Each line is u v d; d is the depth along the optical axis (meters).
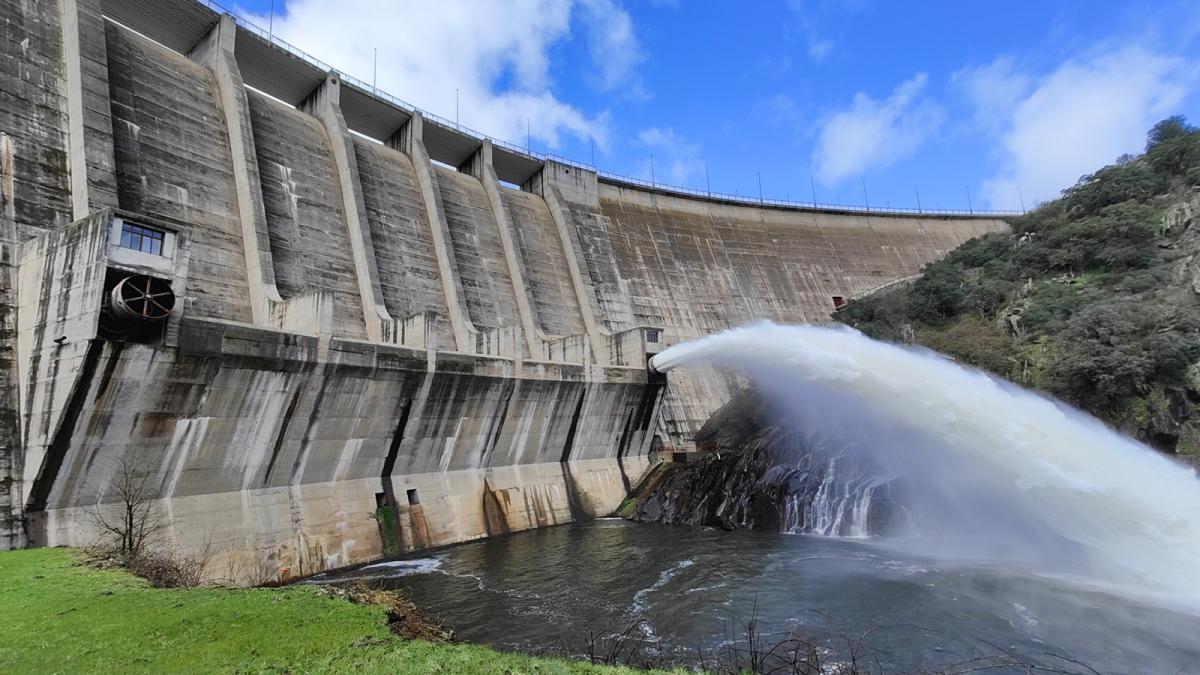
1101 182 50.22
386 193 38.62
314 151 35.91
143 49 30.44
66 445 17.03
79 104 23.84
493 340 32.78
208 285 26.84
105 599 12.51
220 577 19.69
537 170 52.59
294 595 13.64
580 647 15.29
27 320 18.69
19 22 24.67
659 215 59.34
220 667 9.47
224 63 32.66
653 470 38.53
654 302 51.56
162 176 27.47
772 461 34.44
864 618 17.16
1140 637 15.53
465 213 43.38
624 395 36.72
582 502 34.50
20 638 10.23
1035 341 38.34
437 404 27.22
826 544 27.52
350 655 10.20
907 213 76.38
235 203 29.75
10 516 16.61
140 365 17.73
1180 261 39.62
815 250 67.12
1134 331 33.38
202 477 20.23
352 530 24.19
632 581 21.62
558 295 45.62
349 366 23.41
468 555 25.75
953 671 13.49
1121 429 31.53
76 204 22.92
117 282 17.08
